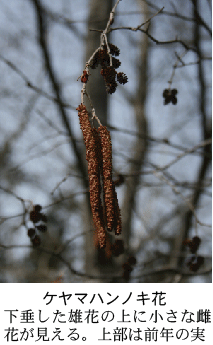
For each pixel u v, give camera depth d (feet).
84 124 1.69
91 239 3.23
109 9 3.22
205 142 2.63
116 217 1.67
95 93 3.16
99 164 1.69
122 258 3.38
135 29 1.93
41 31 2.79
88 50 3.19
